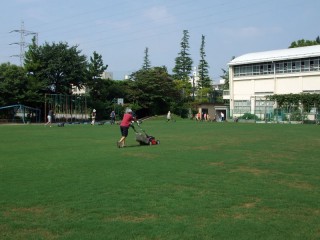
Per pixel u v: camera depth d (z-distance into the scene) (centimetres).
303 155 1498
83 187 884
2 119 5322
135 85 7012
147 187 886
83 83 6188
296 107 5600
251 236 565
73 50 5847
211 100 8988
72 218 652
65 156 1447
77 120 5866
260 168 1173
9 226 611
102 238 556
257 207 723
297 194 827
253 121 5872
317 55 5762
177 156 1445
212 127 3828
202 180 971
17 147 1795
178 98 7688
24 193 827
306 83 5959
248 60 6625
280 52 6444
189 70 9250
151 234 571
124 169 1136
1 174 1052
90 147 1789
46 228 602
